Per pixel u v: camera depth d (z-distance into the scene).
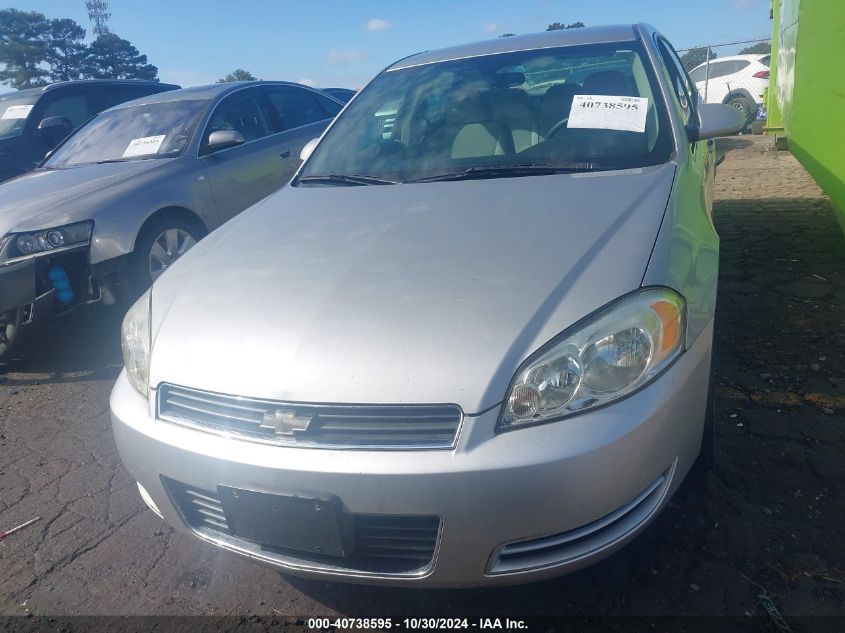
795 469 2.38
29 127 6.91
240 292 2.06
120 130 5.21
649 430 1.65
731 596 1.90
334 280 2.00
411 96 3.18
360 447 1.63
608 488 1.62
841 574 1.92
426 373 1.64
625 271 1.81
